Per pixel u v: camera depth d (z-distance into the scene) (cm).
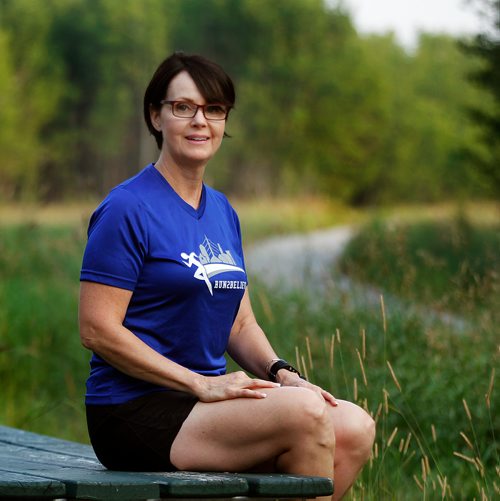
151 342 489
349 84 11362
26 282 1509
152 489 415
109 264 479
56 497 407
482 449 740
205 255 499
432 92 14600
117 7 10238
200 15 11038
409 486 698
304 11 11312
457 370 827
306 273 1245
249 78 11131
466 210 2967
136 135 10538
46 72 9431
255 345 548
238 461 470
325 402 503
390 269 1042
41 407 982
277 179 11106
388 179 12219
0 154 8194
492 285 895
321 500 461
